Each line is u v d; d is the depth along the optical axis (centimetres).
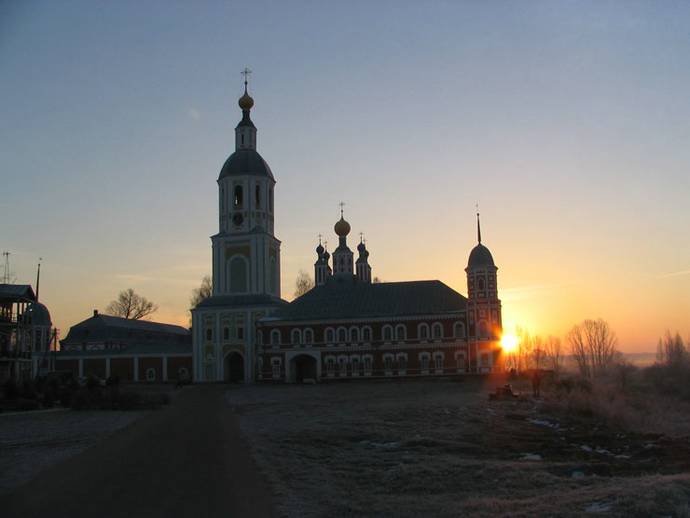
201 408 5756
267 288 11619
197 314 11500
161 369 12106
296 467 2684
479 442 3650
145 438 3616
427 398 6347
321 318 10619
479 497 2173
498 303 9988
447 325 10175
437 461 2883
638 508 1891
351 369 10412
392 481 2456
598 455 3288
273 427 4109
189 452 3058
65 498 2116
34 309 12988
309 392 7781
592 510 1905
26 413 5394
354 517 1906
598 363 13362
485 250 10144
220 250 11744
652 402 6712
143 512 1925
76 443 3472
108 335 14575
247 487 2262
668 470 2809
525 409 5331
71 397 5956
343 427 4078
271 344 10769
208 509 1956
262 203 11906
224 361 11306
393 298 10725
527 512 1902
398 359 10269
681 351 12056
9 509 1984
